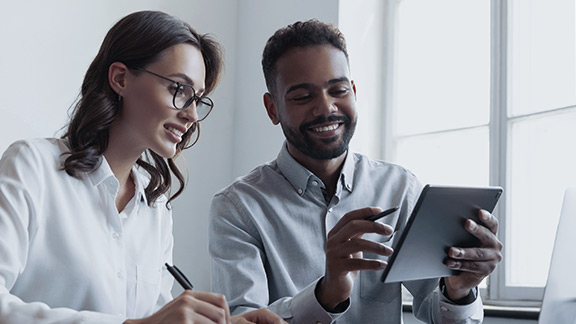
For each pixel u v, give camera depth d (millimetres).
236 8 3736
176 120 1405
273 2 3527
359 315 1707
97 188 1396
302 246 1738
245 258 1704
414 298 1778
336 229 1426
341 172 1780
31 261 1280
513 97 2695
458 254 1400
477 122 2869
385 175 1876
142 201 1531
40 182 1298
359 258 1381
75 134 1390
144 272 1480
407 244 1319
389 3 3285
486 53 2857
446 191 1296
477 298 1611
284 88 1724
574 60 2486
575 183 2438
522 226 2598
